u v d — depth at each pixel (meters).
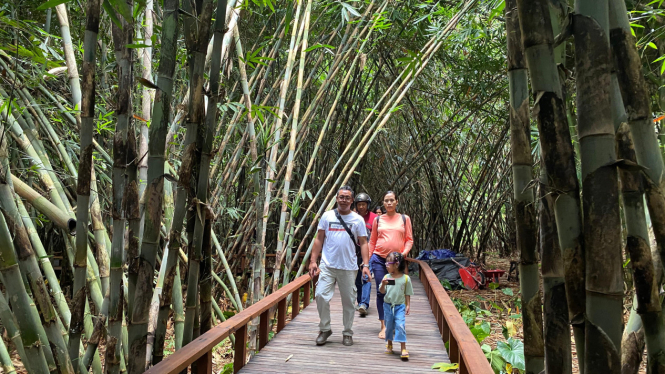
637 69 0.91
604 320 0.78
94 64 1.53
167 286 1.72
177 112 2.96
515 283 8.60
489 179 10.02
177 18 1.53
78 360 1.56
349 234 3.48
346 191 3.50
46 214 1.65
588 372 0.80
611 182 0.78
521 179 1.04
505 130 7.26
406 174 9.34
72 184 2.49
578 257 0.83
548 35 0.86
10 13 2.51
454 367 2.92
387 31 5.69
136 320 1.55
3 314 1.49
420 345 3.56
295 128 3.72
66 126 3.06
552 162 0.85
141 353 1.56
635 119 0.90
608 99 0.79
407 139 9.05
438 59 6.65
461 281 7.82
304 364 3.04
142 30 2.62
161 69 1.52
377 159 8.71
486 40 5.71
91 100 1.52
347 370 2.95
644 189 0.90
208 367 2.22
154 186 1.54
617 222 0.78
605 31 0.80
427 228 10.51
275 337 3.67
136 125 3.09
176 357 1.82
